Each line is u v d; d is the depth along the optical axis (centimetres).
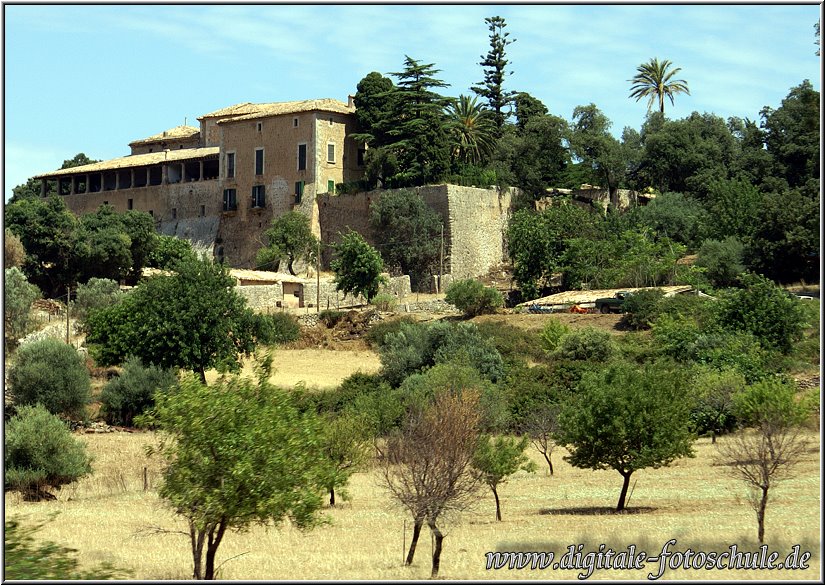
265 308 9969
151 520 4181
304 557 3447
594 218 11225
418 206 11119
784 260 9844
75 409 6525
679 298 9050
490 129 12356
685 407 4359
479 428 5319
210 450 3064
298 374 8075
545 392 6731
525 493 4800
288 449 3102
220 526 3105
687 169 12731
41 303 8931
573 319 9175
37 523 4091
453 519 3941
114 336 7469
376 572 3147
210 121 13712
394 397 6184
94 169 13450
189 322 7431
